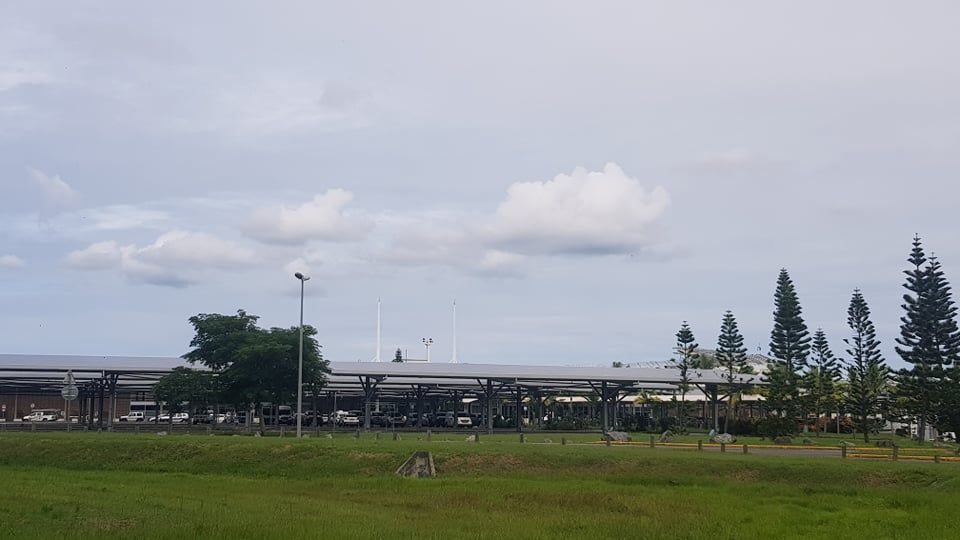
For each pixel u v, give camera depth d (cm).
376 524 2395
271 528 2214
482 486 3616
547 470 4297
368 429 8462
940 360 8419
